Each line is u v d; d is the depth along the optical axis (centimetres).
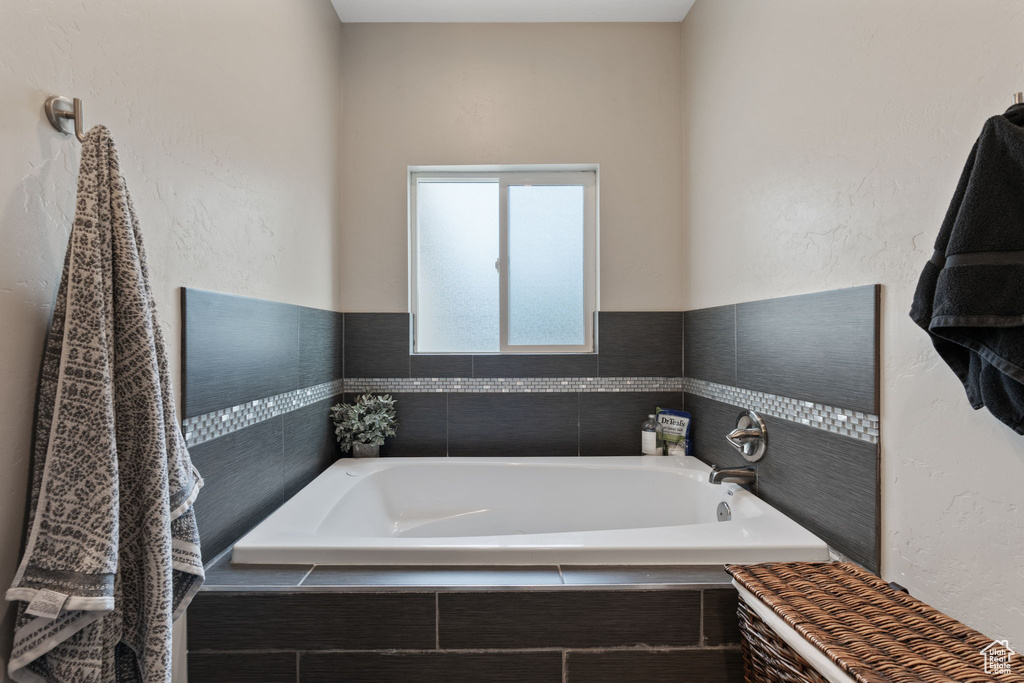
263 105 163
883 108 118
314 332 208
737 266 191
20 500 82
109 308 82
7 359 79
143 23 108
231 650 124
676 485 211
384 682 124
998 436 93
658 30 244
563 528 221
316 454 212
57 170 88
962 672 75
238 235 148
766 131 169
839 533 135
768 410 171
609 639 124
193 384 126
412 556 135
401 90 243
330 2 225
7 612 80
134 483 85
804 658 89
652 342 247
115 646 83
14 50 80
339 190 241
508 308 258
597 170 246
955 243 85
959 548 101
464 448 246
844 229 132
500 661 124
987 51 93
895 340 116
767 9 167
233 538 146
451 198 259
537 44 243
